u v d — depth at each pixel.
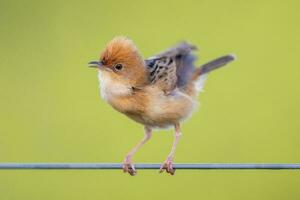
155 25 17.53
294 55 17.17
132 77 11.50
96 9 17.78
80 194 15.16
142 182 15.18
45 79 16.64
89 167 10.35
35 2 17.92
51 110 16.08
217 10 17.83
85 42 17.17
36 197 15.11
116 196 15.16
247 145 15.67
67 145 15.63
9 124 15.95
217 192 15.20
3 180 15.13
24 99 16.34
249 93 16.42
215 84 16.42
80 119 15.95
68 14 17.70
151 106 11.57
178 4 17.91
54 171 15.20
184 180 15.20
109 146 15.46
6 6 17.88
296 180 15.41
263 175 15.28
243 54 17.12
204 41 17.38
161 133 15.24
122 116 15.64
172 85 11.66
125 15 17.73
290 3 17.95
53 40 17.28
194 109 12.06
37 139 15.73
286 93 16.55
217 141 15.67
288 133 15.91
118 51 11.51
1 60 16.95
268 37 17.50
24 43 17.31
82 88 16.41
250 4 17.94
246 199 15.27
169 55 11.91
